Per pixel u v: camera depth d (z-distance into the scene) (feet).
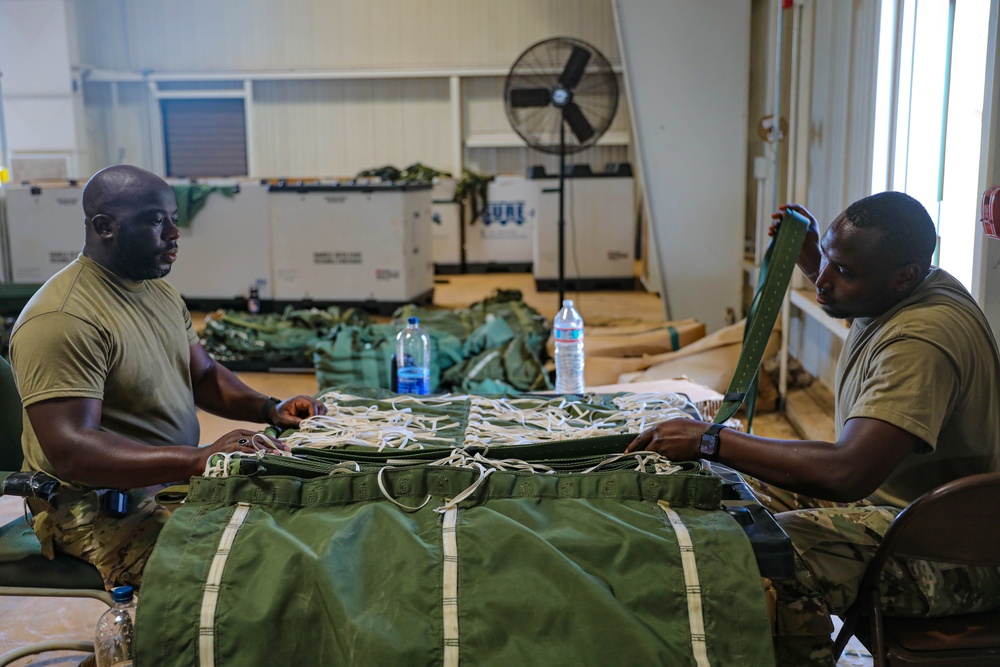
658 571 4.84
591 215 28.22
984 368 5.48
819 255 7.18
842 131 12.43
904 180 10.26
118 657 5.80
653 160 19.11
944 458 5.69
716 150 18.98
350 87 38.06
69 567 6.23
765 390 14.80
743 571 4.81
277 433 6.52
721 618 4.74
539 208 28.19
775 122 14.48
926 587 5.33
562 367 10.52
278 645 4.80
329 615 4.72
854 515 5.73
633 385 10.53
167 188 6.53
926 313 5.44
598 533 4.98
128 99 38.45
